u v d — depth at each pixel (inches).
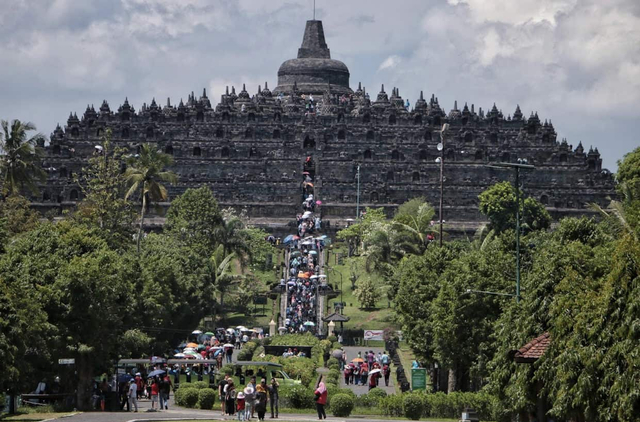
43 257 5836.6
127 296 5974.4
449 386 6013.8
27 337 4874.5
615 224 5649.6
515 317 4645.7
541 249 5162.4
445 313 5718.5
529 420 4586.6
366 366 7229.3
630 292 3720.5
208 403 5541.3
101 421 4434.1
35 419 4569.4
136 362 6314.0
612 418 3720.5
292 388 5772.6
